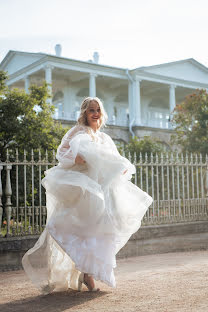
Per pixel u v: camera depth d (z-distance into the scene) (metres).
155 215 6.96
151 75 29.08
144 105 33.88
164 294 3.18
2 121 9.04
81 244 3.20
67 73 27.23
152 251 6.62
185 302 2.87
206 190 7.85
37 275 3.41
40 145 9.12
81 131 3.52
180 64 31.03
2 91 10.22
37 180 8.15
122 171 3.42
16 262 5.32
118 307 2.81
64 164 3.36
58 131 10.06
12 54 27.53
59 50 27.55
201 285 3.47
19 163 5.57
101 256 3.18
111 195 3.45
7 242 5.29
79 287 3.40
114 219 3.38
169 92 31.53
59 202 3.37
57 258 3.44
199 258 5.74
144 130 26.50
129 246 6.36
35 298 3.29
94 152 3.33
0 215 5.37
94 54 30.41
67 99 28.83
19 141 9.04
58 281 3.43
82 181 3.24
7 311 2.88
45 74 24.70
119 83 29.66
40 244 3.47
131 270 4.81
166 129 27.22
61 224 3.28
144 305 2.84
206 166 7.84
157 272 4.43
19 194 7.80
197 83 31.75
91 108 3.60
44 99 10.45
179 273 4.23
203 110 17.59
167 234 6.85
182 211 7.50
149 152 14.48
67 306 2.92
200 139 17.66
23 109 9.41
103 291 3.39
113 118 27.67
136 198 3.59
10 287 3.95
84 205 3.24
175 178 9.96
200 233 7.30
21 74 27.03
